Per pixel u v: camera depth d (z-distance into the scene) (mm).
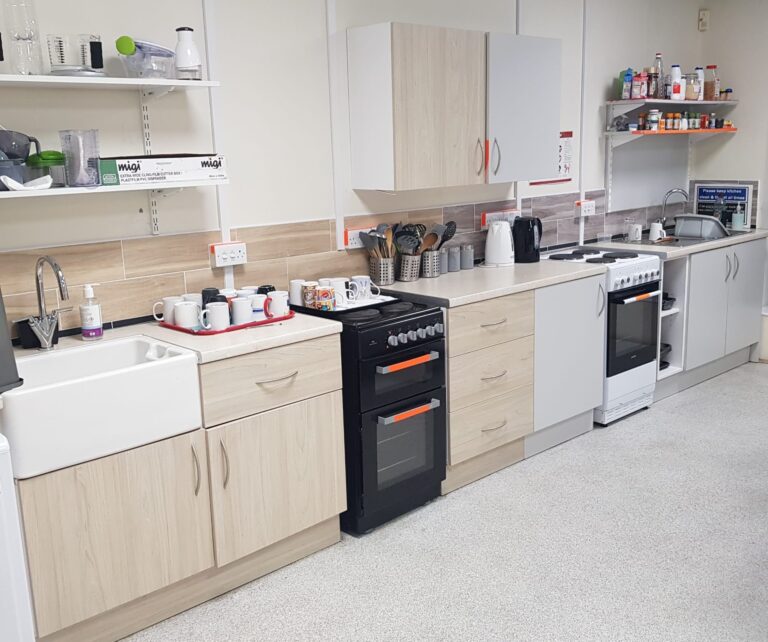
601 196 5031
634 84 4812
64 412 2240
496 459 3730
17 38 2500
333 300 3236
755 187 5477
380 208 3836
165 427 2479
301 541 2980
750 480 3561
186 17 3035
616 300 4152
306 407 2865
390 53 3342
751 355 5539
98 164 2570
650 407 4621
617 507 3326
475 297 3418
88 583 2365
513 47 3791
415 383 3207
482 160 3783
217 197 3217
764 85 5363
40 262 2611
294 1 3350
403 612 2615
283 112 3383
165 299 2990
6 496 1971
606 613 2572
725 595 2656
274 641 2484
